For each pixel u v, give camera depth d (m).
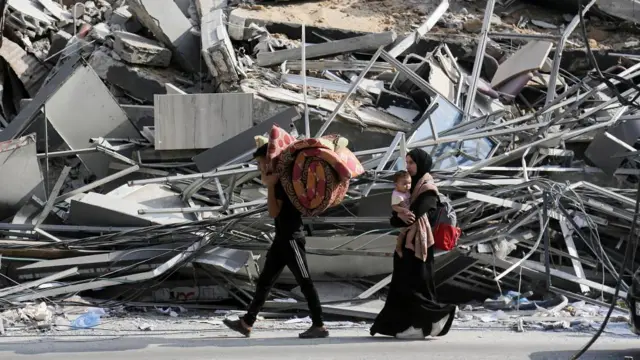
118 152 33.56
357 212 29.89
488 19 38.66
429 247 20.94
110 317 26.45
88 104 34.38
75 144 34.16
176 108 33.12
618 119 32.97
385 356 19.98
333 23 42.09
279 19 41.59
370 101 36.38
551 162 33.53
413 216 20.66
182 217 29.89
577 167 33.41
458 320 26.55
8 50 39.50
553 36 40.66
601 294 29.45
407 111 36.25
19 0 41.56
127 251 28.41
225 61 35.50
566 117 34.50
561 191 29.38
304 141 20.72
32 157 30.39
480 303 30.27
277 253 21.73
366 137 34.28
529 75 38.47
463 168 30.83
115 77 37.12
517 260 30.12
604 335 23.70
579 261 29.89
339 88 36.75
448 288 31.05
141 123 35.75
